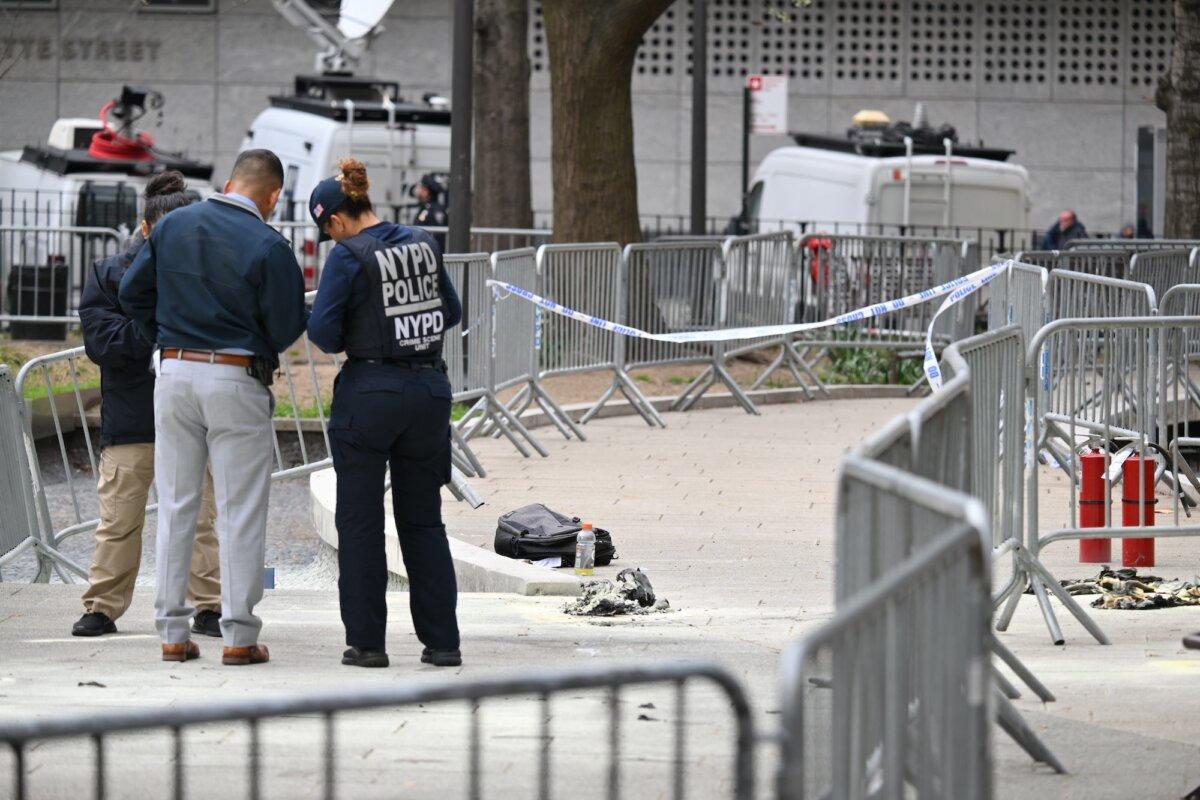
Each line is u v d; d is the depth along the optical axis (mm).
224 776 8000
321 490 18141
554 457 21391
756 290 26281
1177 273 25234
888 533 6266
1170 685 10055
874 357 29469
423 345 10617
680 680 5227
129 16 52250
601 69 28391
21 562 18547
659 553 15773
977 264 28688
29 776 8000
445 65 54531
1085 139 55094
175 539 10906
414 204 35500
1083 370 17109
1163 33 54781
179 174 12016
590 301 23484
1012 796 7793
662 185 55062
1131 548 14773
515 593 14039
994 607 11828
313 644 11688
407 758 8297
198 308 10617
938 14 54719
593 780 7867
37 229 29844
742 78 54781
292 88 53938
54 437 24031
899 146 38469
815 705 6117
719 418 25375
